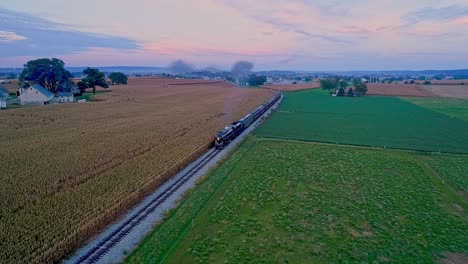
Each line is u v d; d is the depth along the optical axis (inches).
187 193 1165.7
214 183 1245.1
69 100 3981.3
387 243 840.3
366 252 794.8
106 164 1386.6
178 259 757.3
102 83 4913.9
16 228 842.8
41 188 1099.9
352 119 3038.9
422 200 1133.7
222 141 1809.8
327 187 1243.2
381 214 1011.3
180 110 3240.7
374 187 1248.8
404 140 2150.6
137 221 941.8
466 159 1699.1
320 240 849.5
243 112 3184.1
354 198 1136.8
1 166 1316.4
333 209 1042.7
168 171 1306.6
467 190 1252.5
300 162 1578.5
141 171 1301.7
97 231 876.6
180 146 1721.2
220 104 3846.0
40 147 1633.9
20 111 2913.4
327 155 1722.4
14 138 1839.3
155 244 810.8
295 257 770.2
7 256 725.3
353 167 1509.6
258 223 937.5
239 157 1633.9
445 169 1513.3
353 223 946.7
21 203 983.6
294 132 2377.0
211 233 877.8
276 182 1290.6
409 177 1382.9
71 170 1290.6
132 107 3415.4
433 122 2898.6
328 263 748.6
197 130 2171.5
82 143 1739.7
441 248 823.7
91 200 1018.7
